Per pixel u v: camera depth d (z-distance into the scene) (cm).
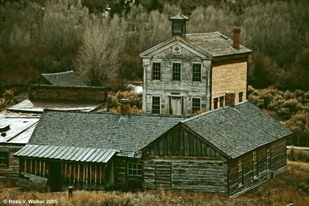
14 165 9138
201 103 12581
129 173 8606
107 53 19525
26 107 12206
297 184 8850
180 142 8281
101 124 9162
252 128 9156
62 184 8656
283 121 15112
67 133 9150
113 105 15850
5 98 16200
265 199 7919
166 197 7894
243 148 8450
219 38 13662
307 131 13388
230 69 13188
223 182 8119
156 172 8406
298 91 18225
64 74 15738
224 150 8112
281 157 9631
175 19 12719
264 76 19650
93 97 12594
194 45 12488
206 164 8181
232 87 13300
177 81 12738
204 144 8181
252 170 8756
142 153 8450
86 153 8700
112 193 8169
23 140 9238
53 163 8806
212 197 8000
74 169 8606
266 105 16875
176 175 8306
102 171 8506
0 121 10331
